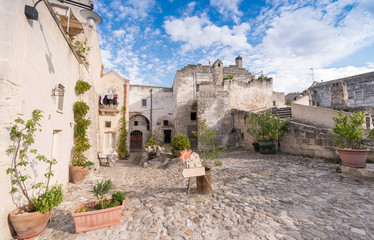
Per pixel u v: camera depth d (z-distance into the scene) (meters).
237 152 10.48
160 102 18.86
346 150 4.85
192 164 4.37
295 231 2.70
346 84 19.92
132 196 4.62
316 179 4.88
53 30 4.69
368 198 3.56
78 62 7.39
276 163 6.93
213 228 2.89
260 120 8.99
